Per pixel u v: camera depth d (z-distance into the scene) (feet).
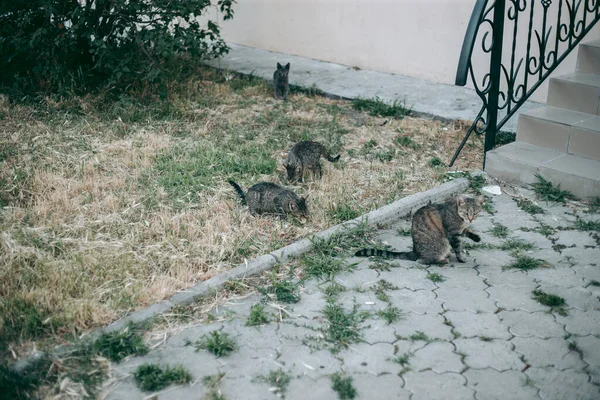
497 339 12.59
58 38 20.47
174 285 13.57
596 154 16.92
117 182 16.83
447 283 13.88
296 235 15.28
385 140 19.40
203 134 19.60
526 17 21.04
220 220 15.48
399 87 23.04
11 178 16.70
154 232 15.10
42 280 13.65
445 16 22.70
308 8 25.85
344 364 12.14
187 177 17.12
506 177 17.22
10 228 14.96
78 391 11.63
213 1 28.27
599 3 18.29
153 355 12.29
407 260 14.52
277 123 20.44
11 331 12.44
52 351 12.17
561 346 12.42
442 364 12.13
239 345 12.50
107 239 14.93
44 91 21.35
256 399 11.56
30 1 20.77
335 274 14.11
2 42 20.65
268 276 14.10
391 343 12.53
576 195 16.44
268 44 27.45
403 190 16.92
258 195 15.87
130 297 13.23
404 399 11.56
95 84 21.91
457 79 16.90
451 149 18.88
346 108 21.74
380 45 24.45
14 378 11.57
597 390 11.65
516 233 15.31
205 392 11.65
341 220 15.71
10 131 19.08
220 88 22.80
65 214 15.60
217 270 14.10
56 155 17.97
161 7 20.72
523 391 11.66
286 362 12.18
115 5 20.53
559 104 17.98
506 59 21.72
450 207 14.17
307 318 13.05
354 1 24.58
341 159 18.40
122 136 19.26
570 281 13.85
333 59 25.77
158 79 21.91
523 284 13.82
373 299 13.48
